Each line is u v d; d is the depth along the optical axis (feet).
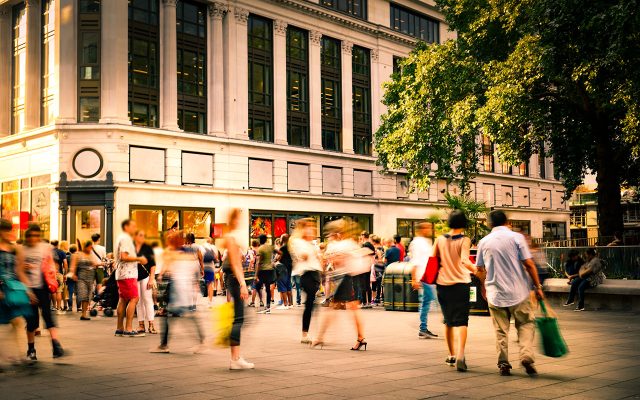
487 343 34.09
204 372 25.72
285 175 125.90
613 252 57.06
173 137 108.99
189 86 114.32
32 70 113.29
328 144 137.28
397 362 27.89
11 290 27.58
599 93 58.18
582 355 29.32
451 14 83.76
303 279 35.04
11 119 119.14
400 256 58.70
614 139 75.87
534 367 24.44
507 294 24.35
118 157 102.53
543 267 45.98
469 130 71.87
